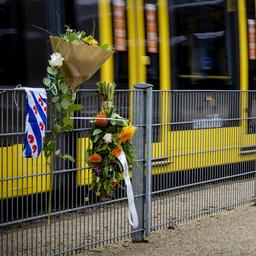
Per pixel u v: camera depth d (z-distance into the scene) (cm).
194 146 1293
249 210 1451
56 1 1347
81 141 979
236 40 1895
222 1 1836
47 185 938
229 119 1399
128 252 1068
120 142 982
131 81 1514
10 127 880
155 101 1182
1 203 881
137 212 1139
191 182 1298
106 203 1067
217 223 1310
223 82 1839
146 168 1141
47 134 912
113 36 1468
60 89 899
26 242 927
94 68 928
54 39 902
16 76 1275
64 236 996
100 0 1441
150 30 1574
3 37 1256
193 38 1720
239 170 1454
